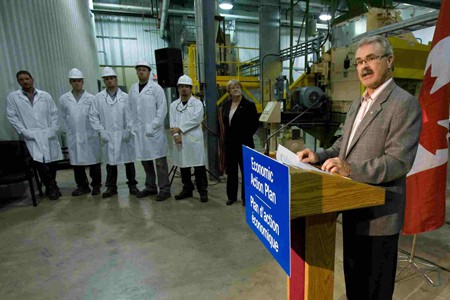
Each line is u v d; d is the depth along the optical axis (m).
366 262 1.10
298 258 0.99
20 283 1.85
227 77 6.76
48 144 3.30
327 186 0.74
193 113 3.05
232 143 2.90
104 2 9.51
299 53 6.01
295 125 4.11
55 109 3.46
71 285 1.82
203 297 1.68
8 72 3.51
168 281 1.84
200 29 3.82
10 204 3.28
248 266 1.98
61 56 5.04
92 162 3.47
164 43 10.64
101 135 3.33
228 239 2.36
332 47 4.50
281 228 0.76
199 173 3.18
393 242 1.06
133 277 1.89
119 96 3.36
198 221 2.72
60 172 4.76
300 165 0.87
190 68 6.21
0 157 3.18
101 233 2.53
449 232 2.38
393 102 0.96
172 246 2.27
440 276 1.80
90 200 3.37
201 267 1.98
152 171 3.40
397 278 1.79
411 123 0.92
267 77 6.92
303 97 4.13
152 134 3.11
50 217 2.90
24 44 3.83
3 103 3.39
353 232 1.12
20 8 3.79
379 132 0.99
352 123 1.14
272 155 1.25
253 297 1.67
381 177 0.89
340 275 1.84
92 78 7.75
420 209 1.77
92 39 8.31
